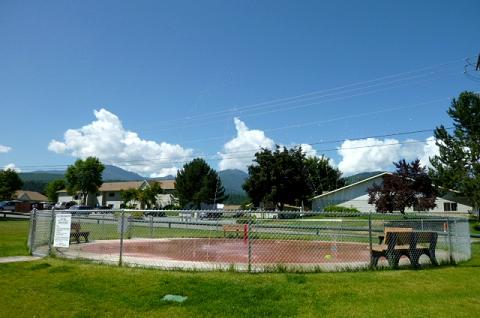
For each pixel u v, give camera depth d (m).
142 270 9.32
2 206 61.50
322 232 21.52
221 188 76.69
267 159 54.47
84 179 91.25
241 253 14.02
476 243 21.36
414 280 8.60
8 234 21.14
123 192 78.00
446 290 7.82
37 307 6.73
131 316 6.30
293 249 15.38
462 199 44.69
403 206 33.78
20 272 9.27
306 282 8.20
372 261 10.19
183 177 75.31
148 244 16.84
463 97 42.44
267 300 7.02
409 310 6.52
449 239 11.91
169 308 6.65
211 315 6.32
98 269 9.42
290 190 53.81
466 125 42.16
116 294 7.43
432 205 33.50
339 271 9.57
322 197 54.38
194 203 75.50
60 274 8.98
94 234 21.80
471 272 9.71
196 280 8.23
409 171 34.75
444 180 41.12
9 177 80.69
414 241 10.70
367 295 7.36
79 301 7.05
